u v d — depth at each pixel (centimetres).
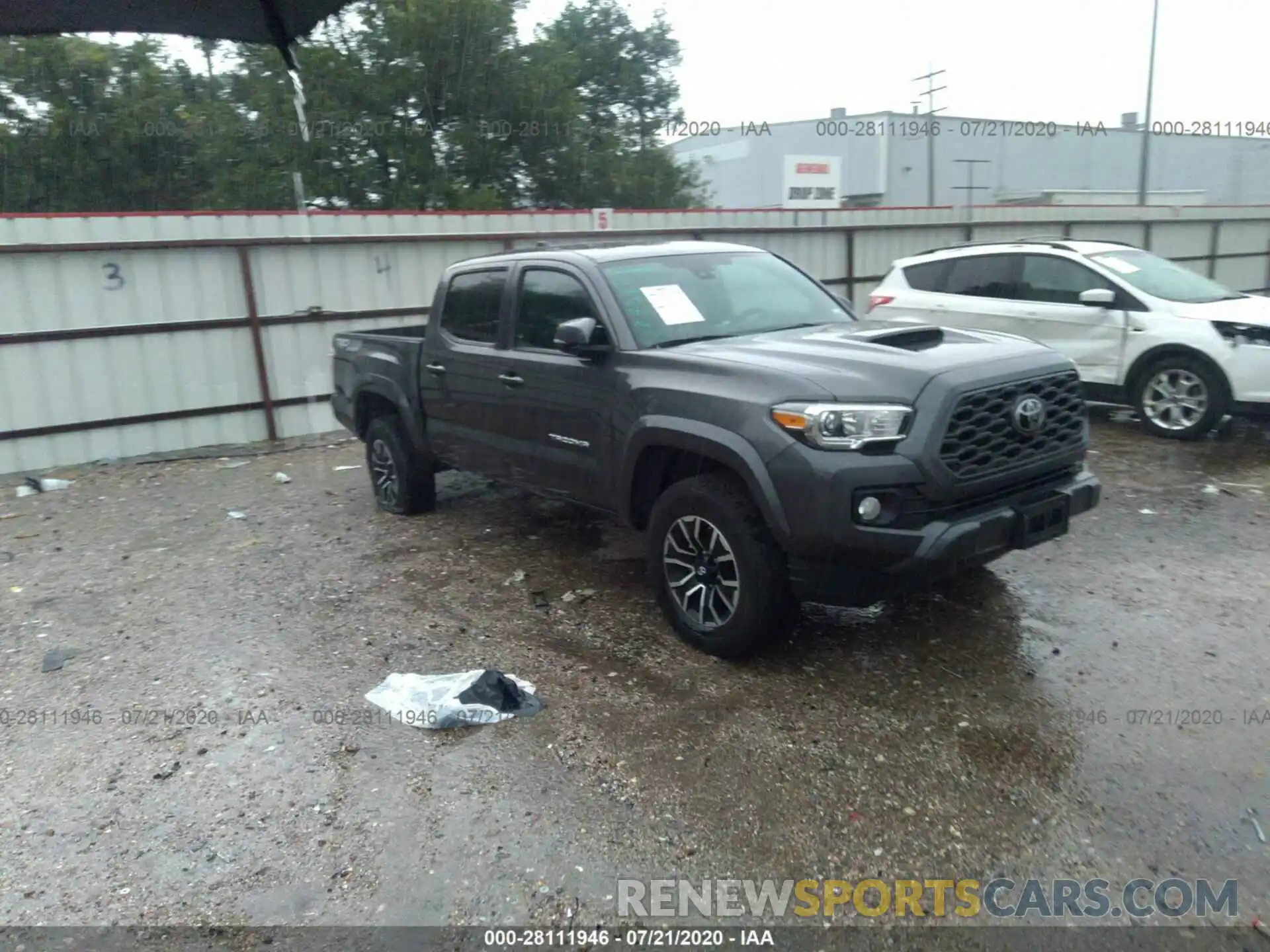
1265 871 298
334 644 493
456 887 308
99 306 978
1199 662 431
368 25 2541
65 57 2503
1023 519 412
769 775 358
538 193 2819
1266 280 2123
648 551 473
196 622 534
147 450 1023
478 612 526
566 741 387
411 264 1146
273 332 1072
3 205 2444
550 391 527
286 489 845
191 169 2566
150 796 366
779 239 1426
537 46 2800
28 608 570
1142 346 858
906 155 3503
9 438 950
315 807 353
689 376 446
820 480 386
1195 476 738
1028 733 379
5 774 387
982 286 970
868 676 430
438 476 841
